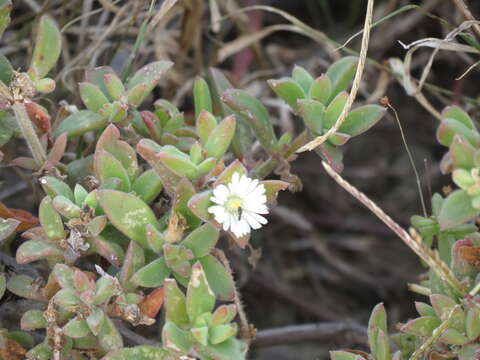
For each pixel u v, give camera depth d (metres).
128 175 0.37
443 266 0.35
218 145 0.35
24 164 0.40
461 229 0.39
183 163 0.35
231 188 0.34
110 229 0.38
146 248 0.36
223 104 0.43
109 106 0.39
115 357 0.34
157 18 0.47
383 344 0.36
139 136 0.42
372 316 0.37
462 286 0.36
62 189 0.36
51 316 0.36
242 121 0.43
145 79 0.39
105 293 0.34
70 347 0.36
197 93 0.41
